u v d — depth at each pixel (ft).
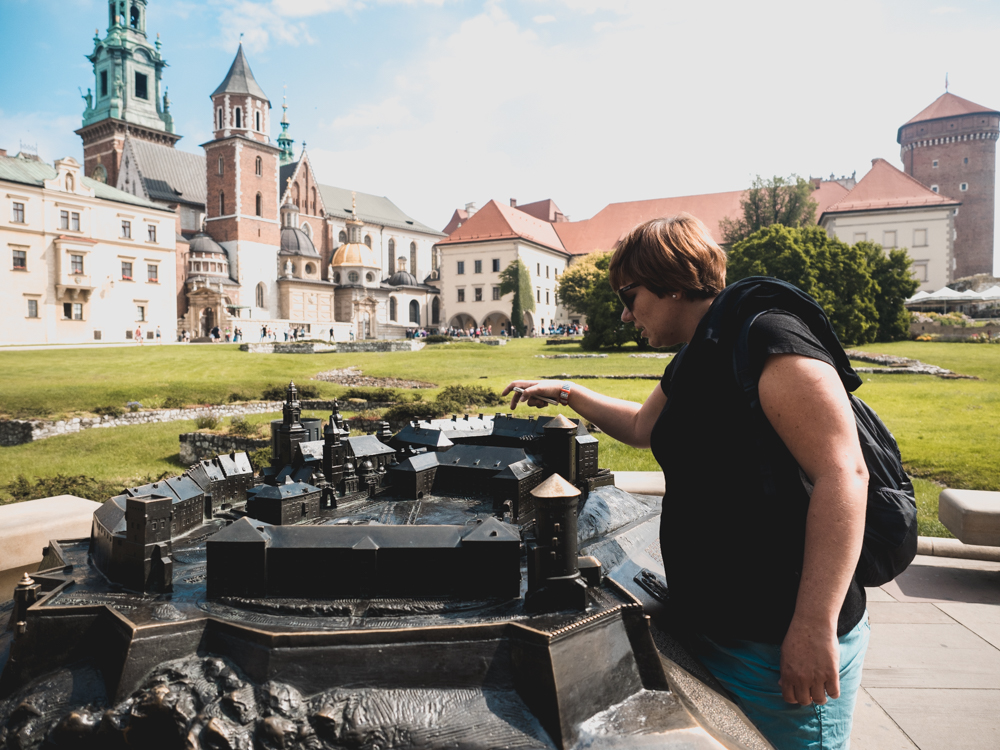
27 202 161.68
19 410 68.95
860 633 5.49
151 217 189.47
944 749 8.70
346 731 4.20
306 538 5.33
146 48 244.63
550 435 8.53
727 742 4.51
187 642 4.75
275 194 232.32
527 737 4.23
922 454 34.63
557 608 4.91
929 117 251.19
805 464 4.69
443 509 7.54
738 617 5.42
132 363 108.88
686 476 5.63
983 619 12.88
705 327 5.43
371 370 103.14
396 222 304.71
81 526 11.93
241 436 52.49
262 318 203.10
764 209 197.67
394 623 4.81
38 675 4.92
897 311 131.75
